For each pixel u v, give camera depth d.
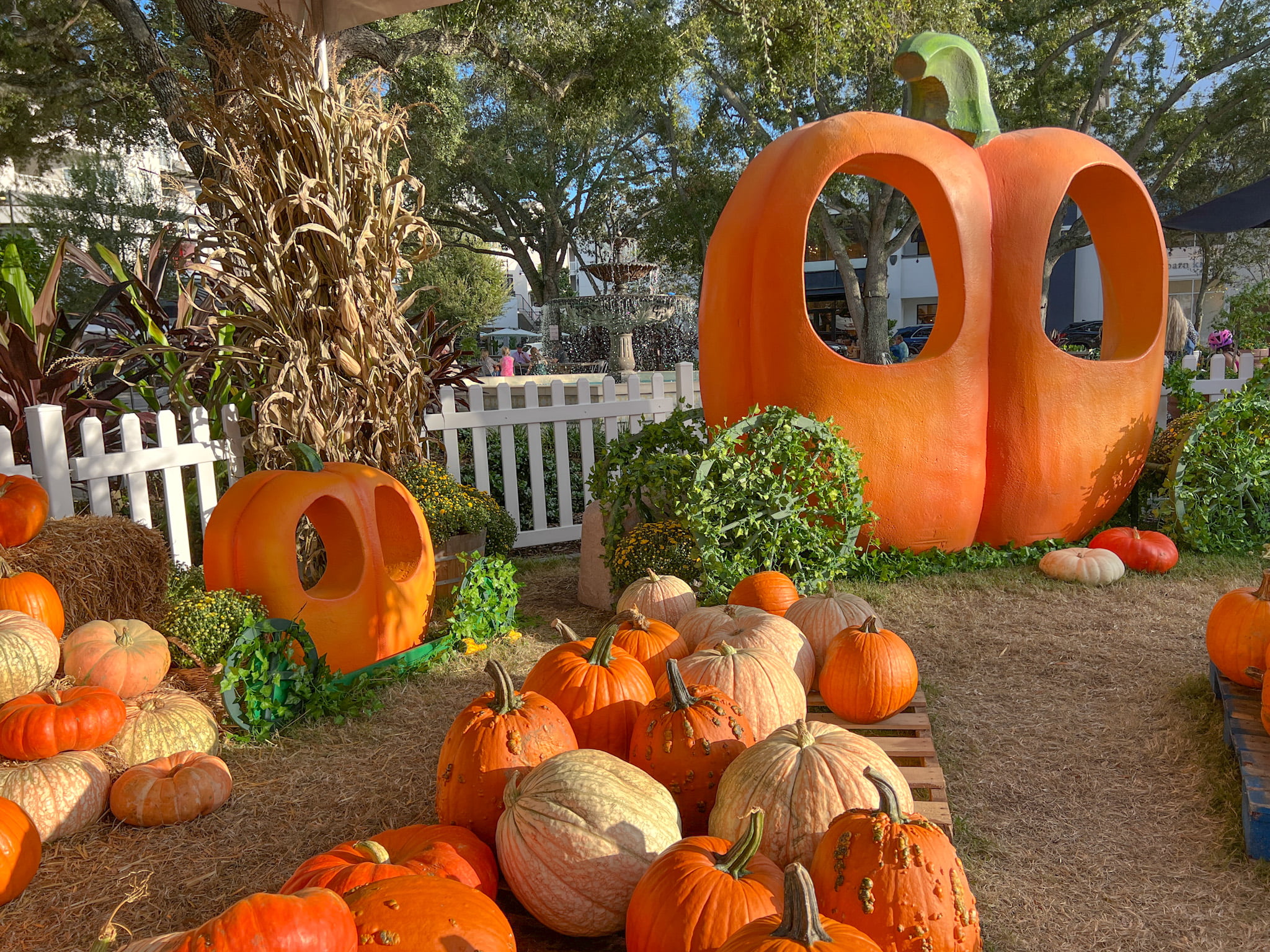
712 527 4.86
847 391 5.34
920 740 3.17
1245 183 22.97
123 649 3.29
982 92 5.83
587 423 6.82
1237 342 15.38
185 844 2.69
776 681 2.84
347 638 3.89
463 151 23.67
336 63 5.52
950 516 5.66
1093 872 2.54
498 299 35.72
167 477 4.96
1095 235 6.48
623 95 14.34
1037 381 5.70
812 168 5.29
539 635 4.69
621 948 2.17
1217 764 3.08
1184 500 5.86
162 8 15.23
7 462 4.46
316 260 5.10
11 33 13.18
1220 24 20.19
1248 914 2.34
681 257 24.11
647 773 2.45
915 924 1.79
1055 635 4.43
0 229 21.23
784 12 9.41
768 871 1.90
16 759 2.77
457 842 2.17
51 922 2.33
